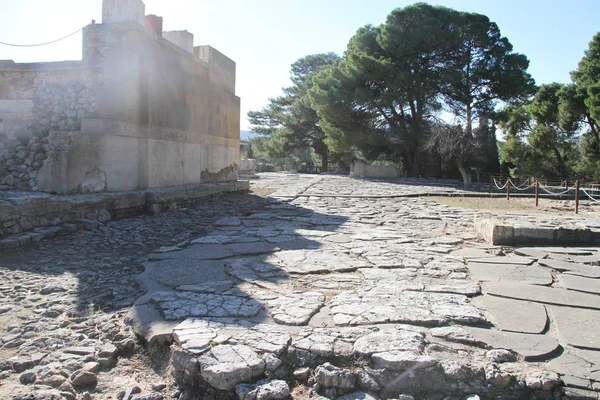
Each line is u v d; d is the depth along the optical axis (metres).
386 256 6.16
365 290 4.54
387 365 2.96
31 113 10.27
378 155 36.84
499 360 3.06
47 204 7.60
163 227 8.82
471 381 2.91
